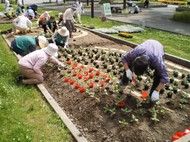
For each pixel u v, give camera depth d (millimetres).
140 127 4727
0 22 16328
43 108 5598
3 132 4664
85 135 4746
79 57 8719
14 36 11969
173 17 18531
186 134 4332
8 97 5980
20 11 18500
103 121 4980
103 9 19578
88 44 10523
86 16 20234
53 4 33844
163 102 5645
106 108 5199
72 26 11727
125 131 4652
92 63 8070
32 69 6664
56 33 9398
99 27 14969
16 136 4559
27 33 12586
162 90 6012
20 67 6652
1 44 10633
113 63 8078
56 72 7289
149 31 14141
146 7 28453
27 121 5109
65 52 9000
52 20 11992
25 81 6711
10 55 9117
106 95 5723
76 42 10570
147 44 5102
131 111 5129
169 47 10742
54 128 4898
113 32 13227
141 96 5570
